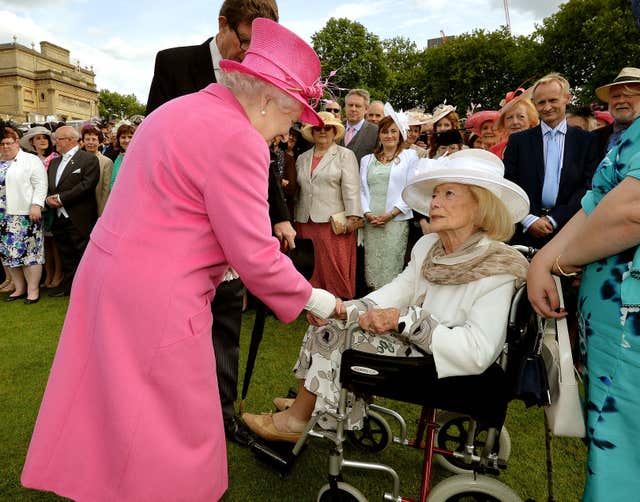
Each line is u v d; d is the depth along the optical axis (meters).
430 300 1.79
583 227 1.23
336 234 4.02
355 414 1.80
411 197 1.99
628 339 1.17
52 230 5.04
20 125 10.54
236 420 2.31
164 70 2.22
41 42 66.50
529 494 2.08
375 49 37.12
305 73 1.30
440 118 4.63
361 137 4.82
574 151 3.17
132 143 1.29
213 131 1.18
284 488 2.07
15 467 2.16
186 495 1.23
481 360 1.50
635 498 1.19
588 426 1.29
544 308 1.39
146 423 1.17
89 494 1.21
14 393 2.85
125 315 1.18
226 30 1.75
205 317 1.26
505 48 34.19
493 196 1.66
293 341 3.72
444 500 1.60
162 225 1.19
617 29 25.16
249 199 1.19
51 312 4.50
